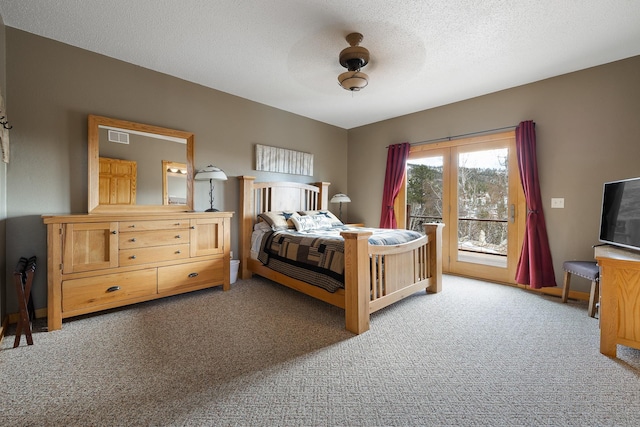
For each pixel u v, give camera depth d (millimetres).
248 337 2182
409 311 2738
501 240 3732
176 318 2523
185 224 2990
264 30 2428
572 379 1670
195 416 1367
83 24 2375
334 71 3172
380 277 2527
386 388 1588
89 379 1644
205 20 2305
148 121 3145
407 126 4609
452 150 4141
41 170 2562
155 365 1794
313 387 1595
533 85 3387
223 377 1678
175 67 3117
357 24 2320
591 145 3033
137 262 2676
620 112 2873
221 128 3746
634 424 1321
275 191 4250
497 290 3408
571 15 2182
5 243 2393
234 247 3906
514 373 1729
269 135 4270
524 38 2490
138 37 2561
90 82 2797
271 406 1441
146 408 1416
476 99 3852
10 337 2154
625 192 2434
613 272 1932
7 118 2404
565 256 3205
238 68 3127
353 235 2258
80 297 2383
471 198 3980
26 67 2486
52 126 2611
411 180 4609
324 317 2580
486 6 2086
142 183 3088
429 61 2889
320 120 4953
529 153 3350
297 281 2953
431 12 2160
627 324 1896
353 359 1885
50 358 1862
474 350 2006
